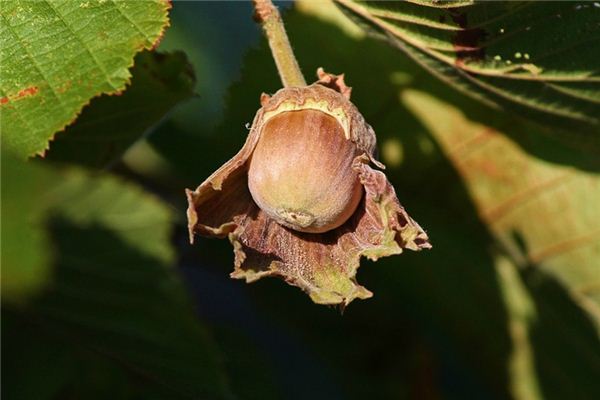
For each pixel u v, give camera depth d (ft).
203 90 1.64
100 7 1.40
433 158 1.65
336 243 1.39
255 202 1.39
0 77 1.39
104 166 1.50
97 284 1.34
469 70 1.51
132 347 1.38
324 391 1.65
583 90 1.50
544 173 1.64
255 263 1.38
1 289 1.33
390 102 1.64
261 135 1.38
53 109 1.38
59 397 1.36
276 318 1.65
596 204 1.64
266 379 1.56
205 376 1.39
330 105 1.38
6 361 1.35
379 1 1.47
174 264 1.35
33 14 1.40
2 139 1.37
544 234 1.65
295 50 1.63
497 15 1.46
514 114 1.55
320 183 1.37
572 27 1.46
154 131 1.61
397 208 1.37
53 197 1.31
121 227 1.34
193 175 1.62
